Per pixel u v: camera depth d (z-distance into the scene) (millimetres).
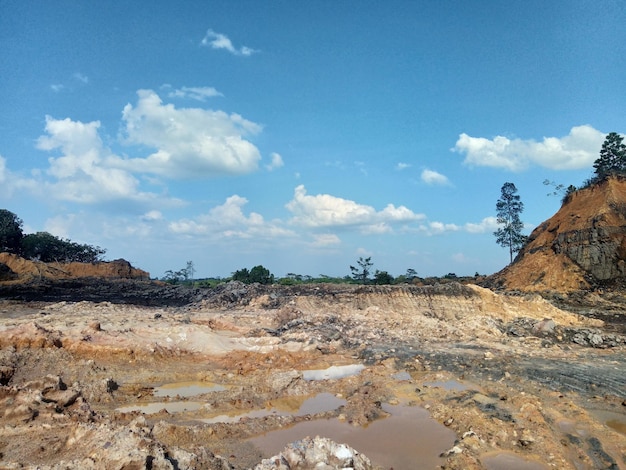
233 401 18172
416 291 41562
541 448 14062
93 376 20203
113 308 38562
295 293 47031
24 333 22250
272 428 15797
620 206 54656
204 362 24172
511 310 38562
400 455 14078
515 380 21000
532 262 58156
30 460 10422
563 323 37094
